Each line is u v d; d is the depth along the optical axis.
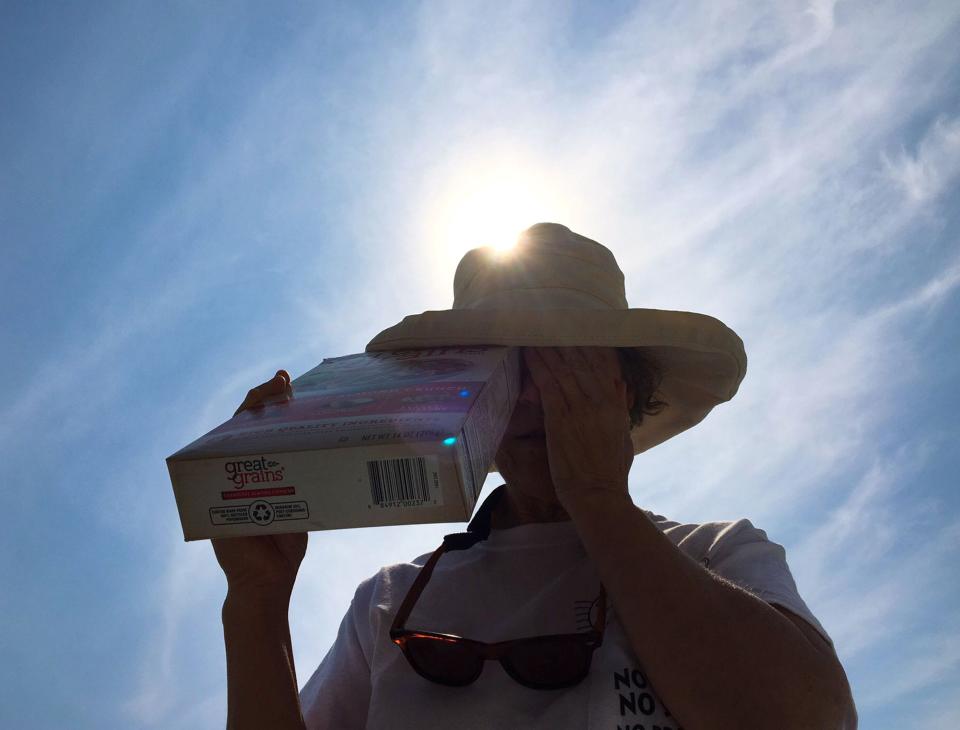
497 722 1.16
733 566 1.30
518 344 1.31
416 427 0.88
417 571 1.49
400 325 1.37
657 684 1.08
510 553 1.40
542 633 1.26
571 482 1.23
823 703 1.08
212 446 0.92
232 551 1.25
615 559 1.14
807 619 1.19
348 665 1.43
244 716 1.17
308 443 0.88
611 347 1.41
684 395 1.67
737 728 1.03
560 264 1.50
